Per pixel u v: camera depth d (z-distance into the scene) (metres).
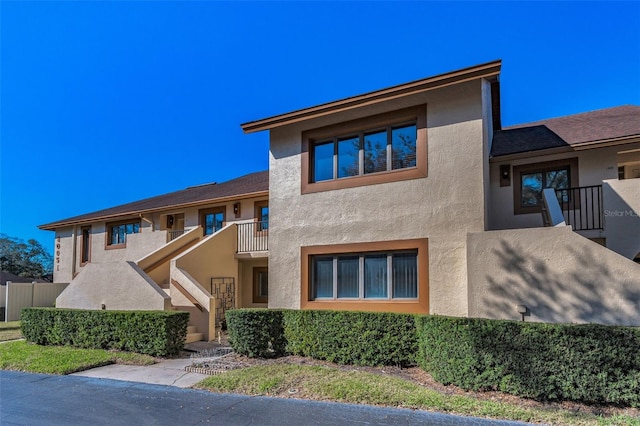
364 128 10.66
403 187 9.87
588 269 7.11
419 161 9.75
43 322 12.07
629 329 5.60
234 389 7.02
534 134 12.41
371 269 10.21
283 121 11.55
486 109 10.34
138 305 11.84
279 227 11.58
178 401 6.46
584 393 5.68
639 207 9.16
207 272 14.19
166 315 10.02
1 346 11.91
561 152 10.38
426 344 7.40
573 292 7.18
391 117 10.23
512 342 6.15
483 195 8.95
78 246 23.61
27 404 6.42
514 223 10.77
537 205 10.62
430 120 9.71
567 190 10.30
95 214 24.09
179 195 22.94
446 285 9.07
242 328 9.49
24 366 9.24
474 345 6.43
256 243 15.75
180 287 12.74
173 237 19.05
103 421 5.57
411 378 7.41
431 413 5.59
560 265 7.35
